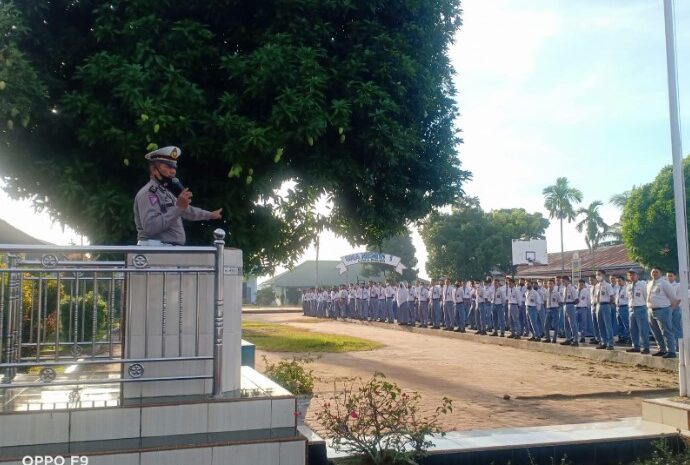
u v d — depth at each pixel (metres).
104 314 7.50
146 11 6.30
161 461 4.27
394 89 6.95
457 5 7.75
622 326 18.52
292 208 7.70
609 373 13.70
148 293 4.97
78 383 4.50
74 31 6.59
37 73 5.98
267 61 6.20
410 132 7.18
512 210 51.81
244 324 32.28
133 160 6.37
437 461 6.20
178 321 5.01
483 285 23.12
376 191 7.80
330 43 6.99
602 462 6.69
